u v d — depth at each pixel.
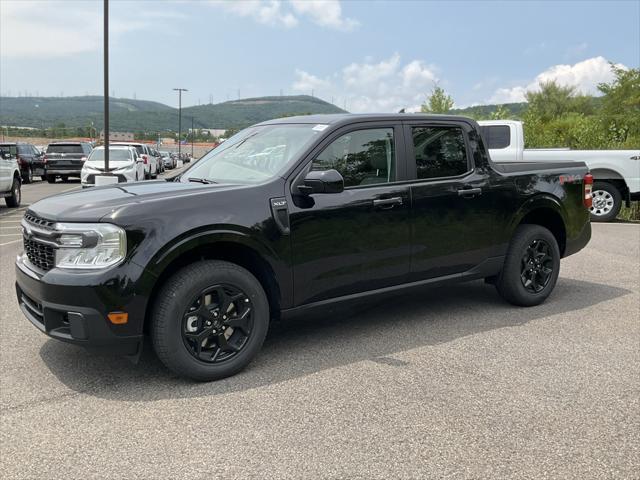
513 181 5.40
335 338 4.82
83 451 3.05
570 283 6.76
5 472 2.85
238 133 5.34
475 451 3.01
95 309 3.59
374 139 4.65
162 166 37.31
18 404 3.62
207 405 3.58
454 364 4.22
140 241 3.66
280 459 2.95
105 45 19.53
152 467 2.88
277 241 4.09
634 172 11.94
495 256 5.36
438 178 4.95
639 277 7.07
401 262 4.73
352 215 4.42
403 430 3.24
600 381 3.90
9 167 15.66
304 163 4.30
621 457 2.95
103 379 4.01
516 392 3.73
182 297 3.76
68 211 3.78
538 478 2.77
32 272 3.91
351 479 2.77
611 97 21.89
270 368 4.18
